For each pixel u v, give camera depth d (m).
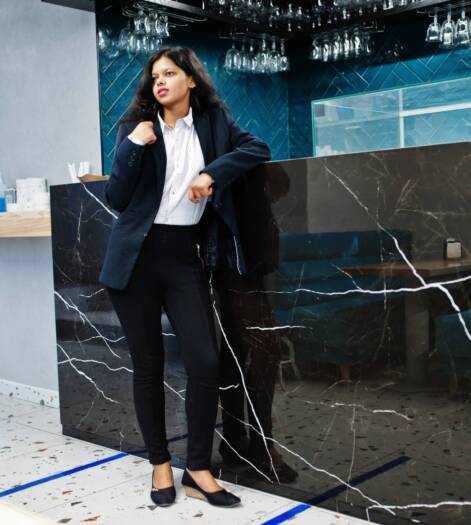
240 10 4.09
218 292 2.63
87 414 3.27
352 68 4.84
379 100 4.61
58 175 3.92
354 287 2.27
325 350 2.36
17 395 4.17
